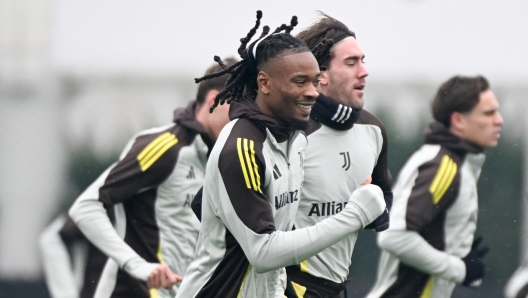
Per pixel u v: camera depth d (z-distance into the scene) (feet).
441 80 138.51
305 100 39.88
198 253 42.98
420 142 112.88
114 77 156.97
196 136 59.62
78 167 139.85
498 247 109.81
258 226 39.14
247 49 40.91
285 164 41.63
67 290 68.80
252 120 40.34
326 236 39.65
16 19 177.88
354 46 49.49
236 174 39.34
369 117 51.57
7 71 161.68
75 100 151.64
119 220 60.23
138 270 57.77
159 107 149.59
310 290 49.62
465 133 61.36
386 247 59.98
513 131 114.52
